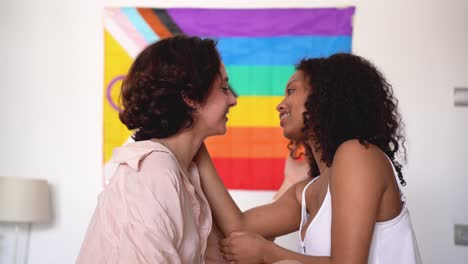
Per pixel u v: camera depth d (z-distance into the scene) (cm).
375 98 151
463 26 372
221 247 159
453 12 373
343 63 155
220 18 378
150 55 135
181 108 136
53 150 385
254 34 376
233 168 370
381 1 375
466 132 368
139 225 112
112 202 118
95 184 382
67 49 389
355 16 376
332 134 150
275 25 375
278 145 369
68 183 382
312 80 159
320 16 373
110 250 113
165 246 112
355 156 138
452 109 370
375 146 144
